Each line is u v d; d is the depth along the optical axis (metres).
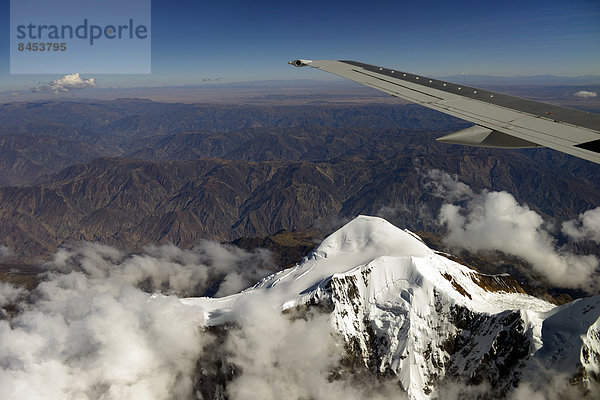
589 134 23.38
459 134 26.77
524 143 23.89
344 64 39.91
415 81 35.38
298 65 40.50
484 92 32.34
